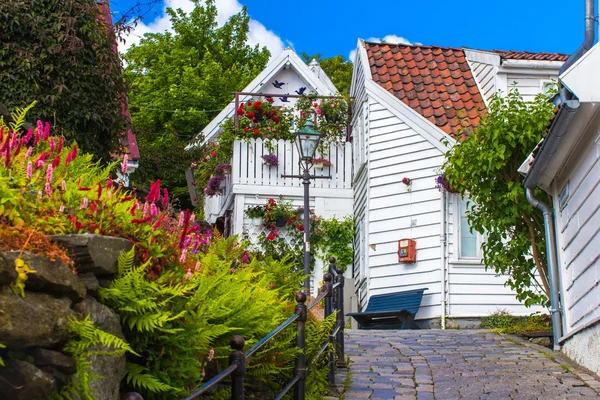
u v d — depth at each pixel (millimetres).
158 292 4633
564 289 11359
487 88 19078
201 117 35719
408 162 18250
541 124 11984
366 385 9062
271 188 21094
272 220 20625
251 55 41188
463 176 12781
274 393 6879
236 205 20922
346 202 21375
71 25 10969
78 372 3797
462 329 15469
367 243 18484
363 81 20062
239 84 37688
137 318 4473
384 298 17734
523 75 18750
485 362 10562
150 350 4676
